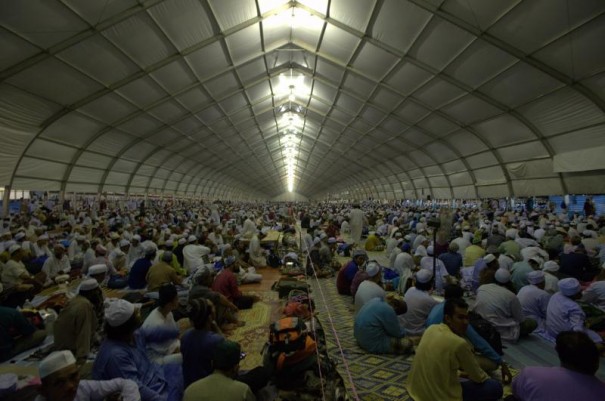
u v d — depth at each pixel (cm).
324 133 2684
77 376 173
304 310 464
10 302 499
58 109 1229
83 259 689
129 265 813
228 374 212
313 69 1600
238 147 2873
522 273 547
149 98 1404
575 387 188
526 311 458
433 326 265
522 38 938
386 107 1727
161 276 548
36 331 405
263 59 1457
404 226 1355
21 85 1027
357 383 333
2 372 303
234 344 217
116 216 1656
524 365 359
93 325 351
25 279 576
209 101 1666
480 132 1647
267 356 307
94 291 391
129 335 253
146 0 883
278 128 2697
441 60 1161
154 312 335
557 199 1636
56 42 908
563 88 1079
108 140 1716
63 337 335
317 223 1680
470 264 750
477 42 1015
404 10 990
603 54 891
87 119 1398
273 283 719
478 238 968
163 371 286
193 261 718
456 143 1895
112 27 928
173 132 1961
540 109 1245
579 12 800
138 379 243
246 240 1052
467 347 243
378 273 476
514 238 926
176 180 3300
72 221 1492
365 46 1229
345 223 1719
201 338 275
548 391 192
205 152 2736
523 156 1633
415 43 1117
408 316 439
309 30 1246
